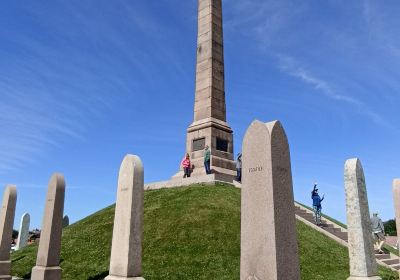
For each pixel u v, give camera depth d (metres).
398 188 12.17
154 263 13.93
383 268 15.73
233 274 12.94
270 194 7.25
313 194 22.08
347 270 14.16
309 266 14.09
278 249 6.96
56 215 12.88
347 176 11.03
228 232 16.19
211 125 25.59
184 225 16.73
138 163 10.07
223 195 20.64
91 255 15.58
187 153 25.52
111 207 22.67
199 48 28.09
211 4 28.16
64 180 13.38
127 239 9.33
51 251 12.54
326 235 19.03
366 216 10.78
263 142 7.66
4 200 15.48
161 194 22.09
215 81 26.98
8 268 14.67
